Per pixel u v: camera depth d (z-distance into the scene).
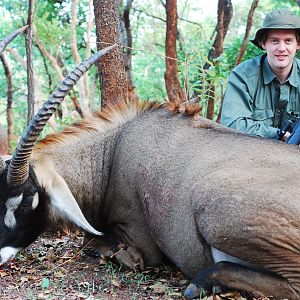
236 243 1.86
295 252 1.81
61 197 2.20
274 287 1.85
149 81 8.48
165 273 2.28
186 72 3.89
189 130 2.24
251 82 2.69
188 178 2.06
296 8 7.61
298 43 2.71
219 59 4.00
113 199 2.35
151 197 2.17
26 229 2.21
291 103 2.70
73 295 1.95
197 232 2.00
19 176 2.14
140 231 2.29
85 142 2.39
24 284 2.09
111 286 2.08
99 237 2.43
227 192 1.89
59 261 2.42
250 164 1.99
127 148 2.31
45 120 2.09
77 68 2.10
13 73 8.24
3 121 8.26
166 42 4.29
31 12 3.62
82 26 6.71
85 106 6.43
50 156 2.32
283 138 2.51
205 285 1.91
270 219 1.81
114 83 3.24
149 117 2.38
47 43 6.89
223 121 2.64
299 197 1.81
